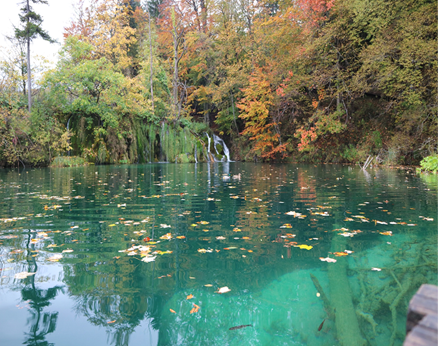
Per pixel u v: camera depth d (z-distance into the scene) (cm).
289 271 264
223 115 2905
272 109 2345
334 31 1744
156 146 2469
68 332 175
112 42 2700
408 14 1528
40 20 1800
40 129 1764
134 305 208
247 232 384
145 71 2792
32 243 339
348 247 325
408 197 650
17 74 1942
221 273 261
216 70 2811
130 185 880
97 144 2050
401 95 1600
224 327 182
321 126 1953
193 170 1515
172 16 2805
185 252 311
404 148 1658
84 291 227
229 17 2873
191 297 220
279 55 2277
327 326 183
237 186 852
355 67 1822
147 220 449
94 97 2150
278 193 715
